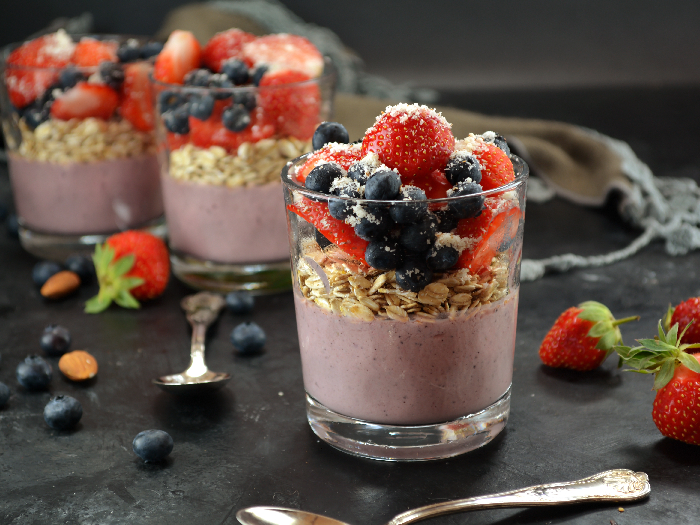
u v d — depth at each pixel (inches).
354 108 32.2
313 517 16.1
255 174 23.1
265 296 24.1
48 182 25.3
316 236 16.8
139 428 18.8
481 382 17.2
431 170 16.6
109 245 23.6
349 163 17.2
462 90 43.4
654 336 20.2
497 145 17.7
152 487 17.2
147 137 25.6
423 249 16.2
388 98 39.4
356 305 16.7
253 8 38.5
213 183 23.2
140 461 17.8
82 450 18.2
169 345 21.8
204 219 23.5
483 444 17.7
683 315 18.9
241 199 23.2
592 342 19.7
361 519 16.3
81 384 20.4
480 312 16.8
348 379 17.1
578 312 19.7
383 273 16.5
